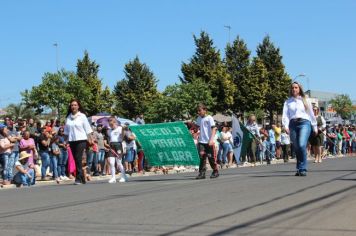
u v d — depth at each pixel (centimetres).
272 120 6262
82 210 712
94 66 6194
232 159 2241
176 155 1389
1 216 692
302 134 1086
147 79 6531
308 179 1020
